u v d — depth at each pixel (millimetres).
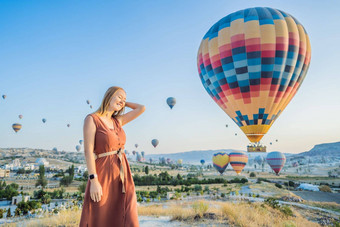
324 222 20594
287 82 21203
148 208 13289
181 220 9695
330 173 198500
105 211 2182
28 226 9406
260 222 10453
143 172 176500
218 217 10031
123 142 2480
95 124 2307
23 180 121250
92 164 2168
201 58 24000
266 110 21531
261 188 62250
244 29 20906
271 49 20484
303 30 22078
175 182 91312
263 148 22000
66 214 10164
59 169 181500
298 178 159750
